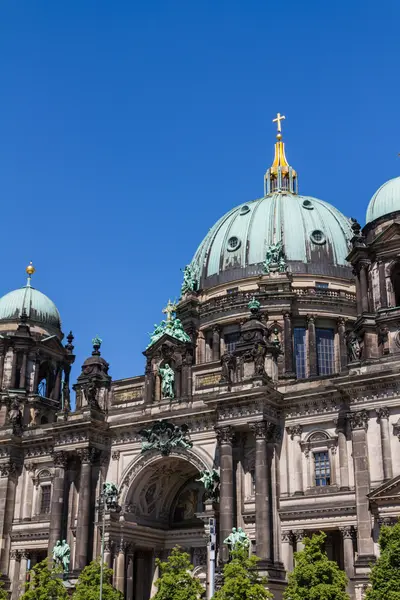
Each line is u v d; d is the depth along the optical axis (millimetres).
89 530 98750
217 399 90812
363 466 81250
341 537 86250
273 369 94375
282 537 86625
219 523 89500
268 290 113625
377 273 90125
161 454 99000
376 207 95812
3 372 118812
